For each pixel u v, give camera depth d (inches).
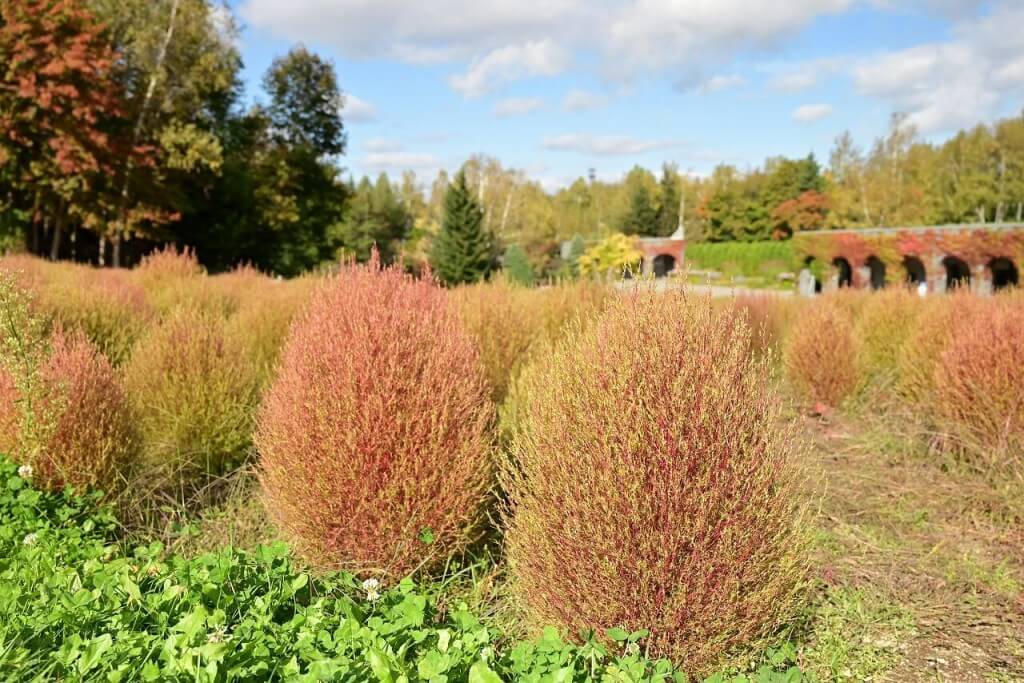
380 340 120.4
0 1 788.0
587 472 94.3
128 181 943.0
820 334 265.6
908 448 213.2
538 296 261.3
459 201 1347.2
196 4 986.1
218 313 267.6
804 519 115.2
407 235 2026.3
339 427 118.3
